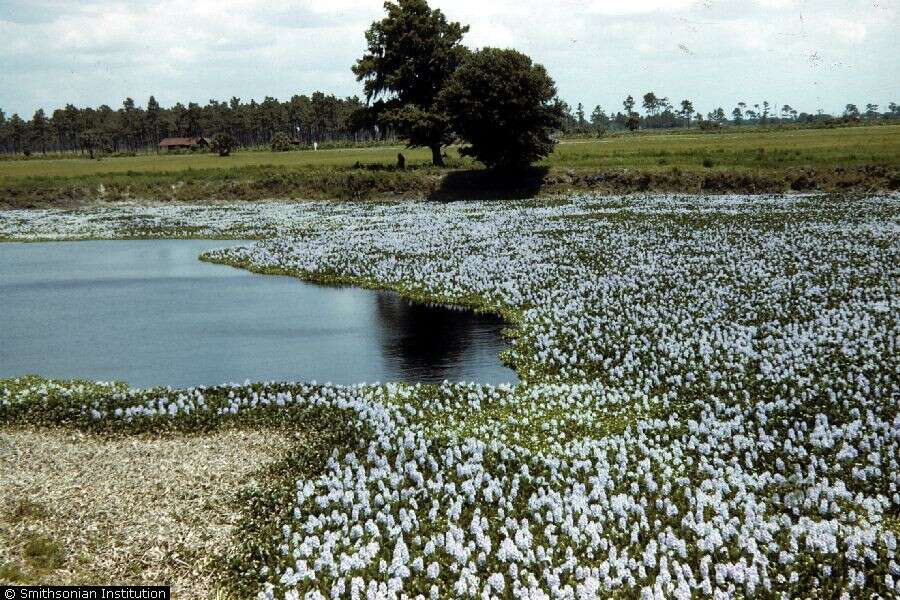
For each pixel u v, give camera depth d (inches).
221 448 670.5
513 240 1685.5
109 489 587.2
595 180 2682.1
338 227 2054.6
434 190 2753.4
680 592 455.2
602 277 1289.4
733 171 2534.5
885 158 2476.6
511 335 1036.5
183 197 2874.0
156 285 1454.2
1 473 615.5
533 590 455.5
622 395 776.3
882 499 557.9
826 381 780.6
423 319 1157.1
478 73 2687.0
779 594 459.5
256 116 7652.6
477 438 697.6
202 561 495.2
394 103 3270.2
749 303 1087.0
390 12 3223.4
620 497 552.1
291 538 525.3
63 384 864.3
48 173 3491.6
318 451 654.5
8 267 1669.5
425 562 497.7
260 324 1147.3
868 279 1208.2
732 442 663.8
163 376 913.5
